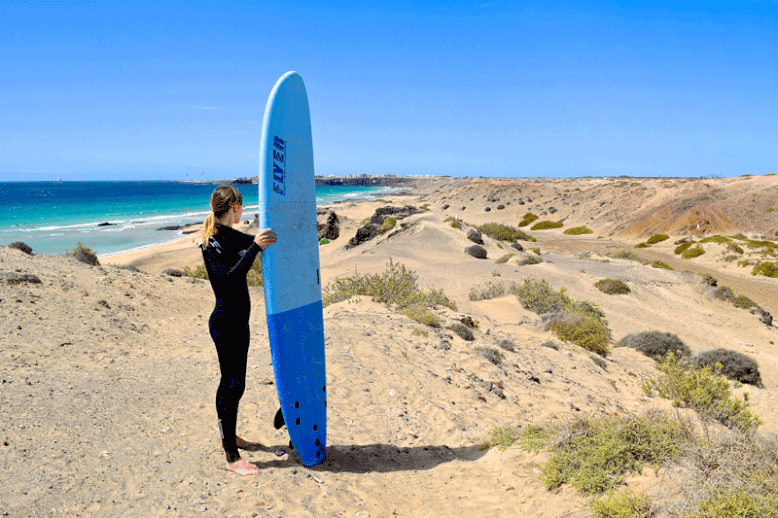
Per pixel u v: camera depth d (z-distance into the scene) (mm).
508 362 8047
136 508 2777
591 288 23141
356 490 3340
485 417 5406
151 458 3436
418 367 6711
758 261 34969
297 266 3584
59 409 4180
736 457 2844
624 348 13031
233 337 3240
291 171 3539
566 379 7996
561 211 77875
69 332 7613
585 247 49000
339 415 4879
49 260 11938
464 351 8078
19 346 6508
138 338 8250
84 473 3102
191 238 45406
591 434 3674
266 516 2842
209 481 3191
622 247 48969
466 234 36062
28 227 55812
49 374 5445
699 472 2727
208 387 5438
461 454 4328
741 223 50500
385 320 9273
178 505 2850
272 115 3377
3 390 4543
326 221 47438
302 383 3615
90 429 3830
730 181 62312
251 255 3225
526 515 2961
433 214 40344
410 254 30172
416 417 5137
